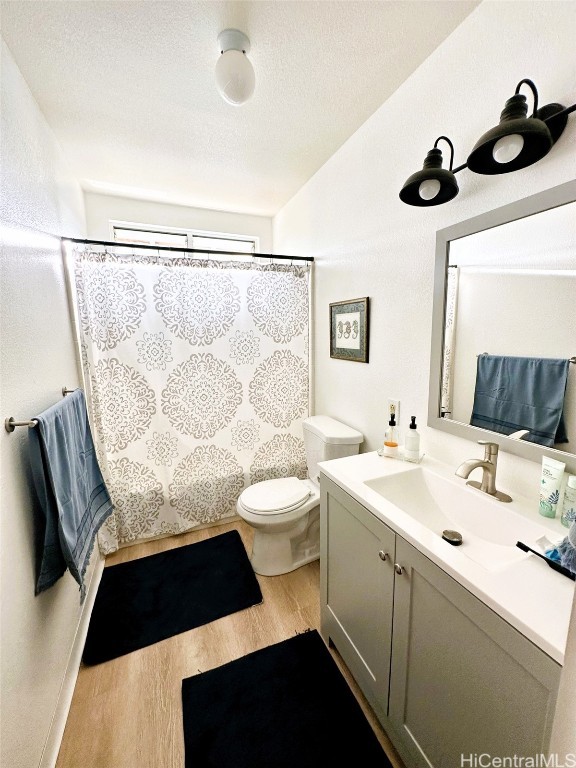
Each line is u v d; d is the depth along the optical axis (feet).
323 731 3.67
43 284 4.60
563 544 2.04
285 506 5.72
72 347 6.01
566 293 2.83
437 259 4.06
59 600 4.04
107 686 4.20
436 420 4.31
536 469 3.24
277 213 9.48
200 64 4.13
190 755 3.48
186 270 6.69
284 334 7.62
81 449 4.65
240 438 7.60
